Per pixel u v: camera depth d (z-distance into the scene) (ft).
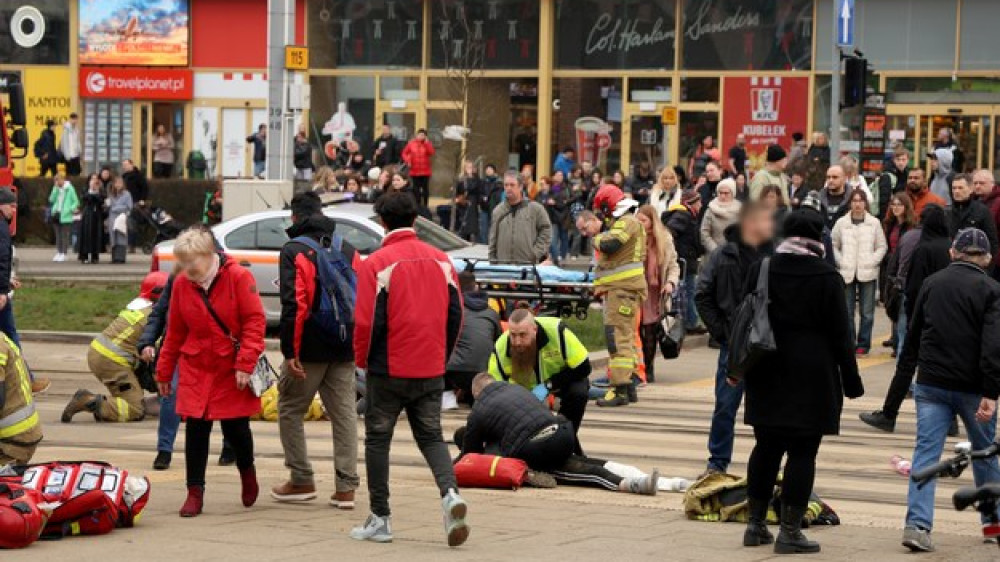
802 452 90.17
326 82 448.65
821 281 89.10
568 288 185.16
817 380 89.40
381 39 444.14
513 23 432.66
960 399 94.63
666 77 419.33
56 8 466.29
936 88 394.73
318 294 102.78
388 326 90.53
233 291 99.71
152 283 152.56
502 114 434.71
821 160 263.29
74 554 86.89
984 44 390.63
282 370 104.83
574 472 115.03
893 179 250.37
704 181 242.99
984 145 391.86
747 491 96.94
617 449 135.44
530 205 193.26
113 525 93.97
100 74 465.06
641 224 162.50
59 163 418.10
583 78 427.33
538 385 122.11
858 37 398.83
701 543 93.35
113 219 329.31
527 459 115.14
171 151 450.30
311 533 94.63
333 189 268.21
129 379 151.74
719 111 414.82
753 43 411.75
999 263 167.22
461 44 436.76
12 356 98.68
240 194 244.22
